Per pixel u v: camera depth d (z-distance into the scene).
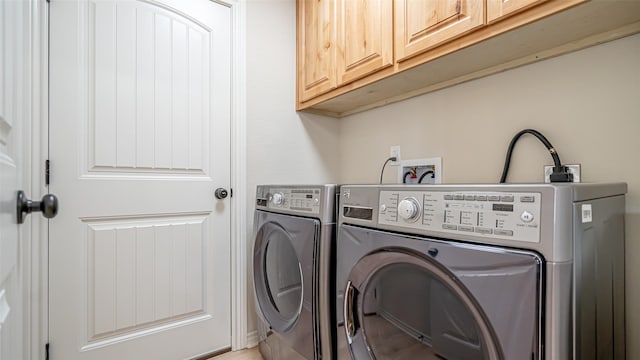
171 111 1.58
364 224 1.00
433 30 1.19
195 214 1.65
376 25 1.42
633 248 0.98
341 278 1.08
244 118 1.80
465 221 0.73
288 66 1.98
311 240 1.20
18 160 0.82
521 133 1.26
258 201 1.66
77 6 1.34
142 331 1.49
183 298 1.60
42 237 1.25
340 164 2.20
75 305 1.33
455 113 1.52
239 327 1.75
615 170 1.04
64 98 1.31
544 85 1.21
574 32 1.03
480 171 1.42
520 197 0.65
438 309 0.81
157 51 1.54
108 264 1.41
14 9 0.75
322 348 1.17
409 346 0.89
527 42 1.10
